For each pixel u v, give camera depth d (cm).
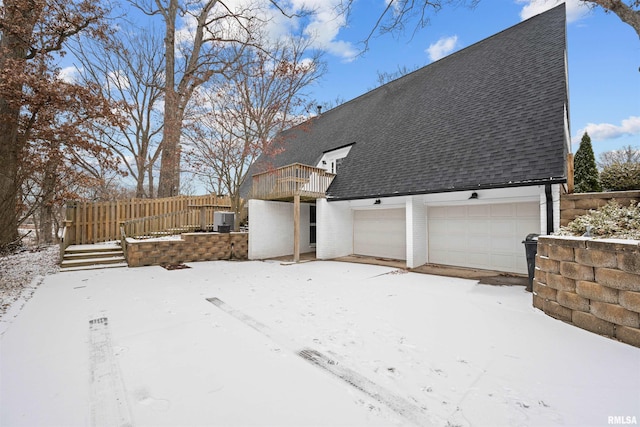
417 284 722
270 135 1625
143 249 985
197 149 1326
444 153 948
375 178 1098
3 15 872
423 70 1536
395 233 1150
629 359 316
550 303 457
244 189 1939
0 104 879
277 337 397
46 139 974
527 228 806
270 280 782
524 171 721
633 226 431
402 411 243
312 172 1194
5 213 1013
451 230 968
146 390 273
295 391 272
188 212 1385
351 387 278
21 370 310
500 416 235
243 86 1404
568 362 316
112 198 2405
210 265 1026
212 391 272
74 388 277
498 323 438
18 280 731
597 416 233
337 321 460
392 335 403
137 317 478
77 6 970
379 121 1417
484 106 988
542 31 1065
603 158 2766
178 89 1620
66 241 1041
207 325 443
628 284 344
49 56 971
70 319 466
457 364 320
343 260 1147
